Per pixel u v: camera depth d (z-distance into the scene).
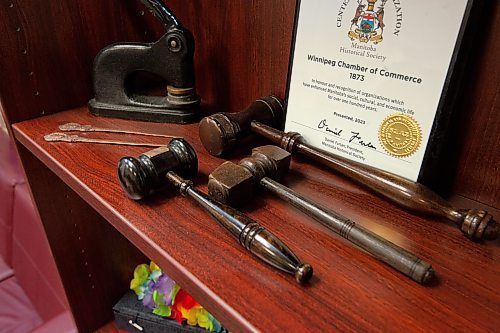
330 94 0.59
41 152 0.66
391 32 0.50
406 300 0.38
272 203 0.53
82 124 0.75
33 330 1.06
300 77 0.62
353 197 0.54
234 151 0.66
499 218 0.50
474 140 0.51
